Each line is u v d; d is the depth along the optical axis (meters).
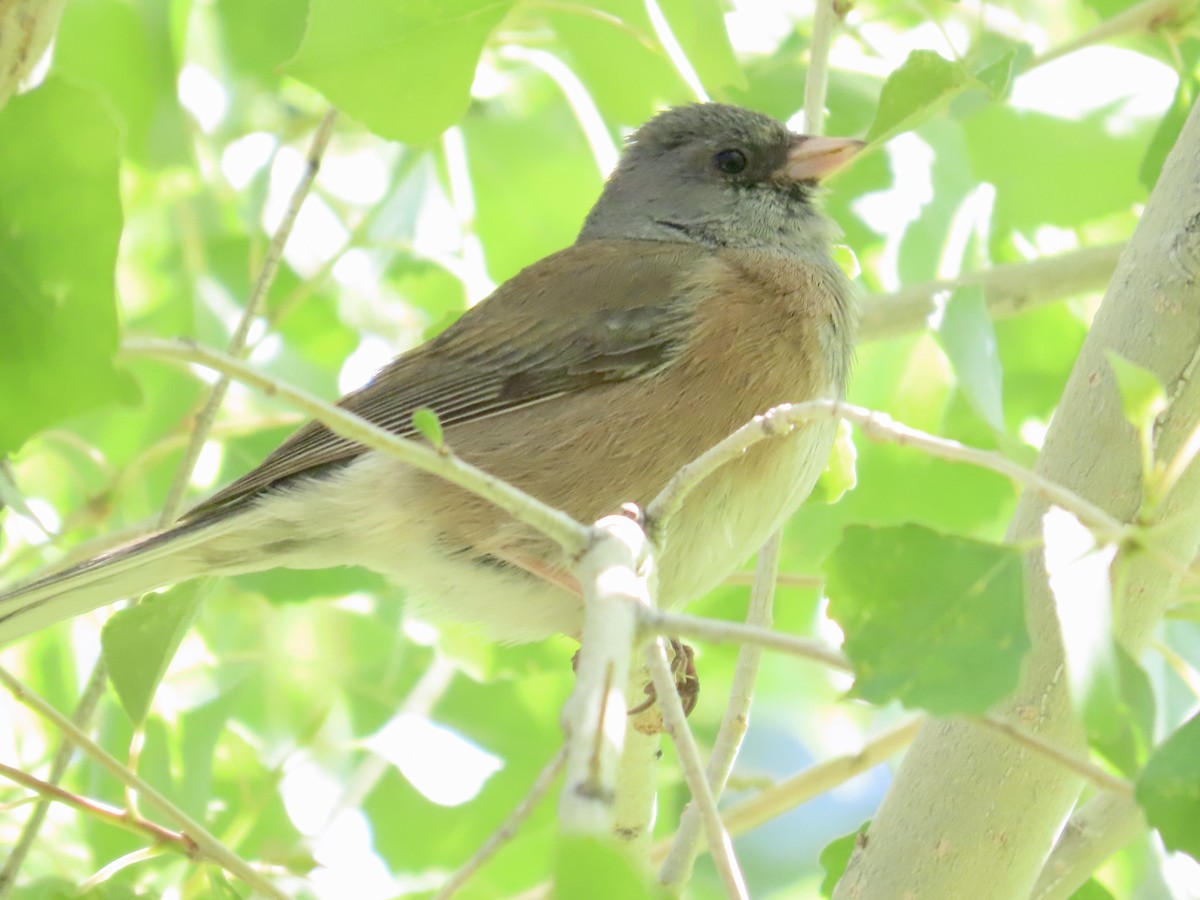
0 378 5.40
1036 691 6.37
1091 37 9.45
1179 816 4.61
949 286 9.51
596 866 3.95
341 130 12.02
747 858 14.03
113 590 8.27
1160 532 4.67
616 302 8.59
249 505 8.39
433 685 10.99
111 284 5.37
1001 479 11.00
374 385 8.93
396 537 8.37
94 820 9.01
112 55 10.89
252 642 11.49
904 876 6.57
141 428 11.46
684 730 5.05
